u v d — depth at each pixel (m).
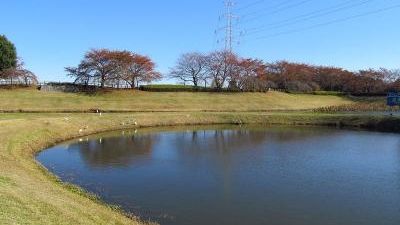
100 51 82.38
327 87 109.12
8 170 19.09
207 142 38.84
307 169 26.22
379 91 102.06
